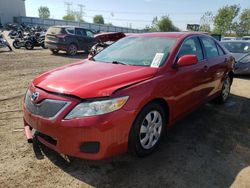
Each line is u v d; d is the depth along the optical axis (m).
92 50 7.49
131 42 4.48
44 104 3.00
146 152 3.42
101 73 3.39
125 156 3.47
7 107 5.21
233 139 4.11
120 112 2.90
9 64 10.77
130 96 3.00
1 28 50.12
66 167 3.20
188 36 4.41
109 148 2.89
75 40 15.30
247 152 3.73
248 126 4.65
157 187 2.90
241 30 47.12
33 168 3.16
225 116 5.12
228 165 3.37
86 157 2.86
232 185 2.98
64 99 2.90
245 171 3.26
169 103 3.61
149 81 3.29
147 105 3.25
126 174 3.11
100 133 2.80
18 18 63.84
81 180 2.98
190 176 3.11
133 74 3.35
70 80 3.18
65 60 12.97
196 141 3.99
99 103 2.82
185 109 4.13
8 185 2.86
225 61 5.45
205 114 5.20
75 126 2.79
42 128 2.99
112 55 4.29
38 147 3.62
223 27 47.09
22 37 17.91
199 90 4.45
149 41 4.32
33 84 3.40
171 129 4.41
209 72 4.70
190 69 4.07
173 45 4.03
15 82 7.45
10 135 3.95
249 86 7.90
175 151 3.66
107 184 2.93
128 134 3.04
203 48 4.73
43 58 13.36
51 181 2.95
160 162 3.37
